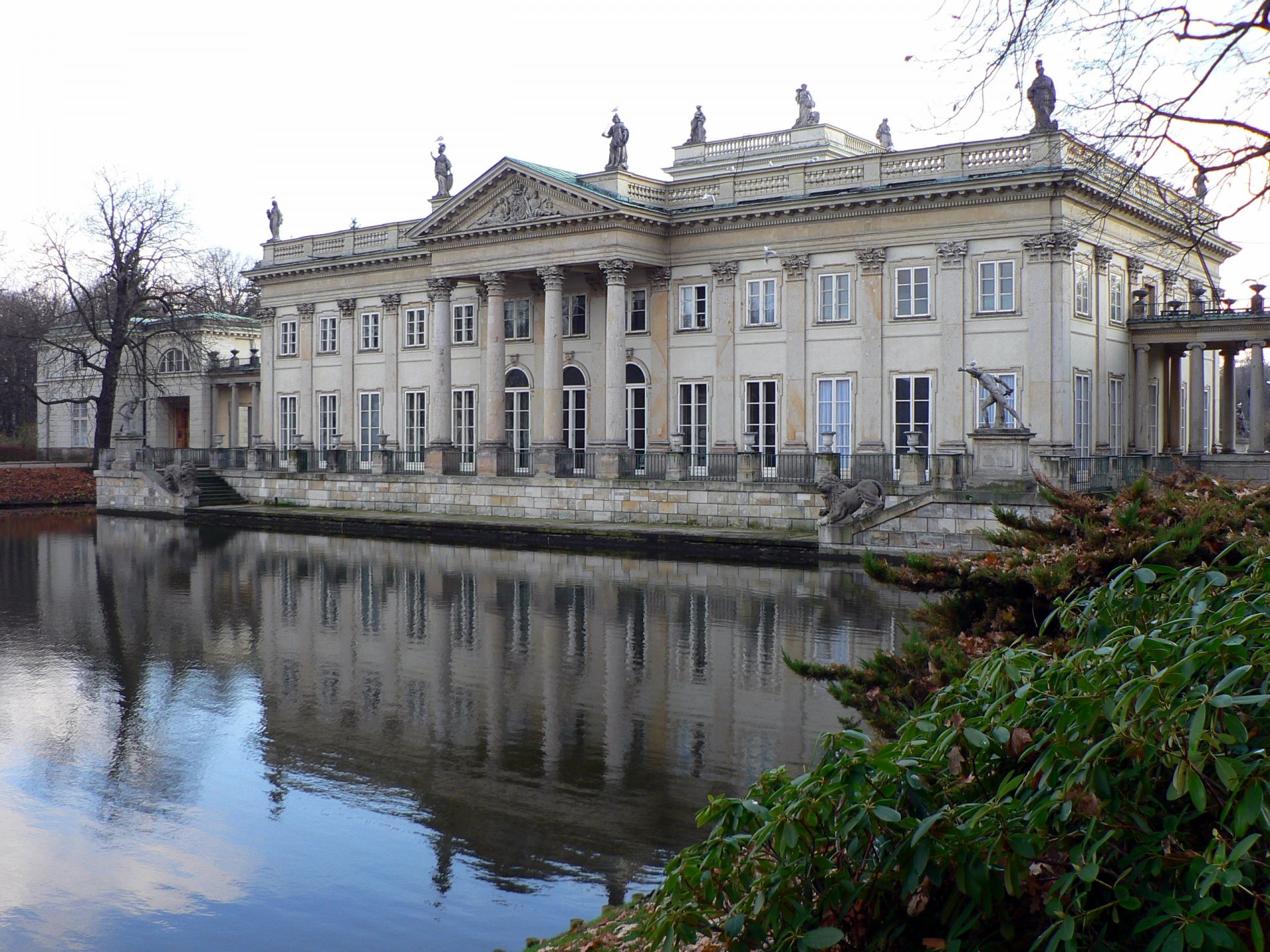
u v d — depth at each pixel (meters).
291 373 70.62
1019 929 5.91
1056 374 43.97
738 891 6.25
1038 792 5.84
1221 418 52.06
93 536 53.56
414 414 64.62
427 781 15.62
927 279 46.97
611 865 12.57
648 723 18.23
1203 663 5.73
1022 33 13.20
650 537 44.84
